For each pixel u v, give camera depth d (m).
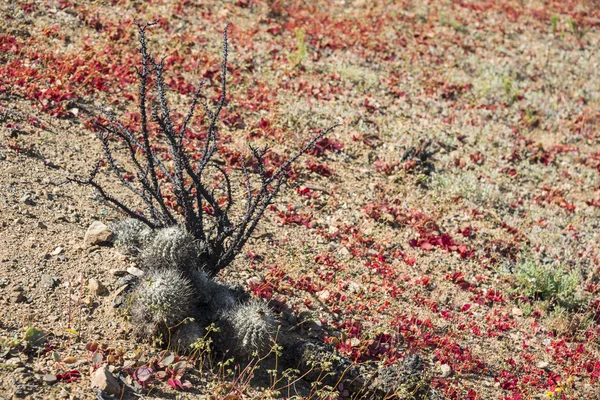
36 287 7.71
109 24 14.75
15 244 8.24
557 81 18.84
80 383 6.56
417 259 11.09
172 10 16.34
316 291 9.49
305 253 10.30
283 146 12.89
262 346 7.54
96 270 8.24
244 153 12.13
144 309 7.33
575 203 14.04
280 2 18.44
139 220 8.72
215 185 11.12
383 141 14.15
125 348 7.25
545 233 12.60
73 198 9.56
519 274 11.16
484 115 16.31
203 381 7.20
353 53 17.41
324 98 15.05
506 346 9.65
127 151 11.18
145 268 8.09
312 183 12.25
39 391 6.32
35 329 6.96
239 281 9.11
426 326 9.47
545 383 9.11
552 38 21.25
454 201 12.93
